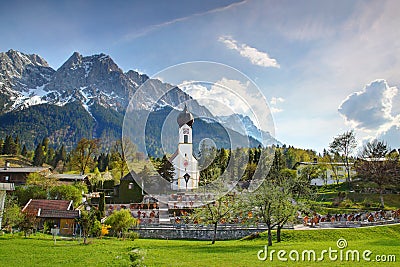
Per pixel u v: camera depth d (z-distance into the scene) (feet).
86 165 268.62
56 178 192.85
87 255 69.41
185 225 113.09
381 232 110.32
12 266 58.13
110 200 158.81
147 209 120.26
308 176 232.32
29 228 106.42
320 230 111.14
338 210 164.86
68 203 130.11
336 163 250.78
